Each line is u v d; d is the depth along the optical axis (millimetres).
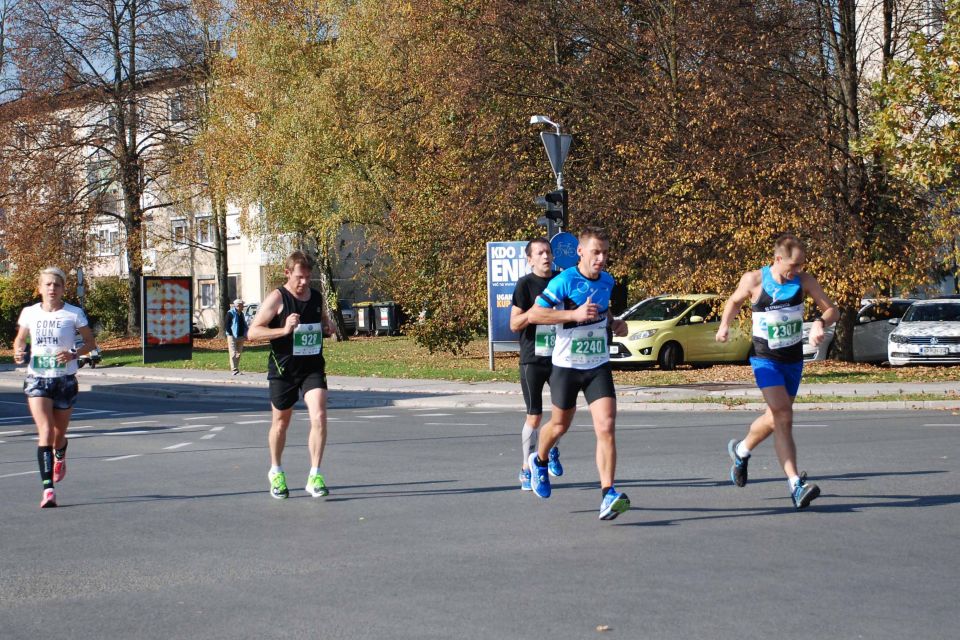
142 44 41625
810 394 18297
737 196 22641
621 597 5398
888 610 5059
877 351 25422
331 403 20500
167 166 42250
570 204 25500
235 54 38312
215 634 4973
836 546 6480
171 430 15523
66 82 40562
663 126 24000
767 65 23344
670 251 23875
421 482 9672
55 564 6598
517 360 29562
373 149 33344
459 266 27328
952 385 18906
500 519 7676
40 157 40719
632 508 7977
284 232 40188
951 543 6520
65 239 41844
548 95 26672
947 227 21109
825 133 23188
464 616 5129
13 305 45406
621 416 16359
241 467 11156
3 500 9258
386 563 6348
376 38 32125
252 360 33562
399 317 50438
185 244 45938
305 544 6992
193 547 7008
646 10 26094
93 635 5023
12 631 5121
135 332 45969
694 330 24438
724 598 5328
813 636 4672
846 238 22047
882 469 9641
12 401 22969
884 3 23453
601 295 7477
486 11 26812
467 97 26406
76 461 12109
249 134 37625
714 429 13859
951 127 19297
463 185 26609
